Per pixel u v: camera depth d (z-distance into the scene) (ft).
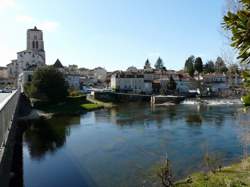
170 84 383.65
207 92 381.40
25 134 132.16
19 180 71.31
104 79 513.86
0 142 44.68
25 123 163.53
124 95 329.11
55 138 122.62
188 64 476.13
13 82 389.80
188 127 142.72
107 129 143.13
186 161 79.71
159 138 116.16
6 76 446.60
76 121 172.24
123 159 86.22
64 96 239.50
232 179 51.37
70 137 124.16
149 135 123.65
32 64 358.23
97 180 69.21
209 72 488.02
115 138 119.34
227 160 78.18
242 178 51.60
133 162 82.28
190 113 205.57
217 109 233.14
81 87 419.33
